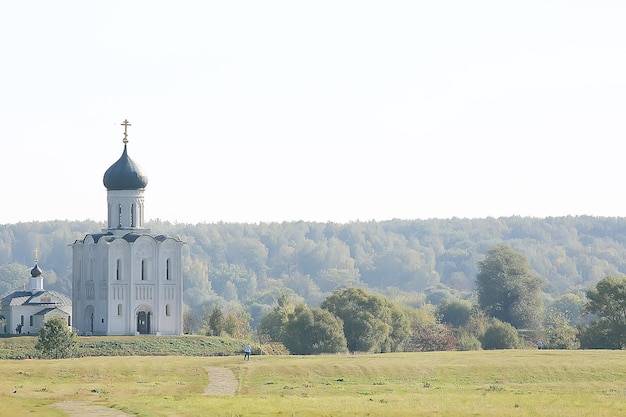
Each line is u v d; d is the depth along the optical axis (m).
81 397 146.62
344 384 165.12
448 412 123.00
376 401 135.12
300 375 171.75
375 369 175.88
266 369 174.88
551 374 174.62
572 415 121.12
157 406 131.88
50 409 132.88
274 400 135.88
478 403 132.88
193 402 135.12
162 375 174.50
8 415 127.25
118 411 129.62
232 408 126.69
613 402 134.50
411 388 158.50
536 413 122.62
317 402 133.12
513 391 154.50
